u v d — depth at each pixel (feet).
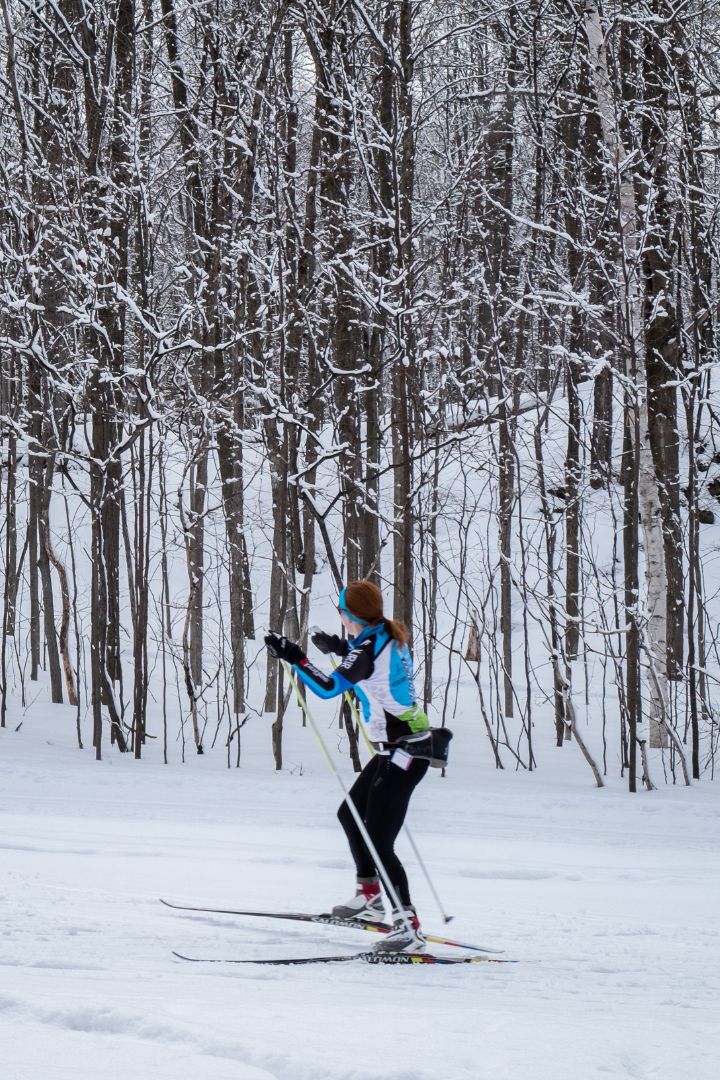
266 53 74.33
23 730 79.30
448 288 80.53
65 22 74.84
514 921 31.99
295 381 86.74
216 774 65.77
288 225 82.48
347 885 36.06
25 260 72.13
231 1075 12.37
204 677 99.71
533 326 106.83
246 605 107.34
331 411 90.68
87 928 27.07
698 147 81.76
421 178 114.11
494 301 82.33
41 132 83.35
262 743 78.89
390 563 118.73
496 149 98.94
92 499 74.38
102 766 66.85
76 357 77.97
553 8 89.10
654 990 22.77
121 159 81.35
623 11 76.95
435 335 86.99
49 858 38.70
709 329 94.12
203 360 91.04
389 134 79.66
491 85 105.50
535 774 71.41
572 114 83.61
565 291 72.84
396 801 27.45
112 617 79.25
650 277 72.74
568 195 82.94
